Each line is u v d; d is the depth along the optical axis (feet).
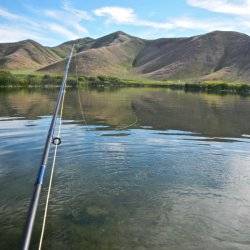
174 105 140.67
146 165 49.98
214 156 55.67
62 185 41.83
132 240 30.40
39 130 72.54
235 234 31.76
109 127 79.00
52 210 35.50
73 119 90.53
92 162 50.57
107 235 31.04
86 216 34.37
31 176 43.88
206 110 123.24
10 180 42.39
